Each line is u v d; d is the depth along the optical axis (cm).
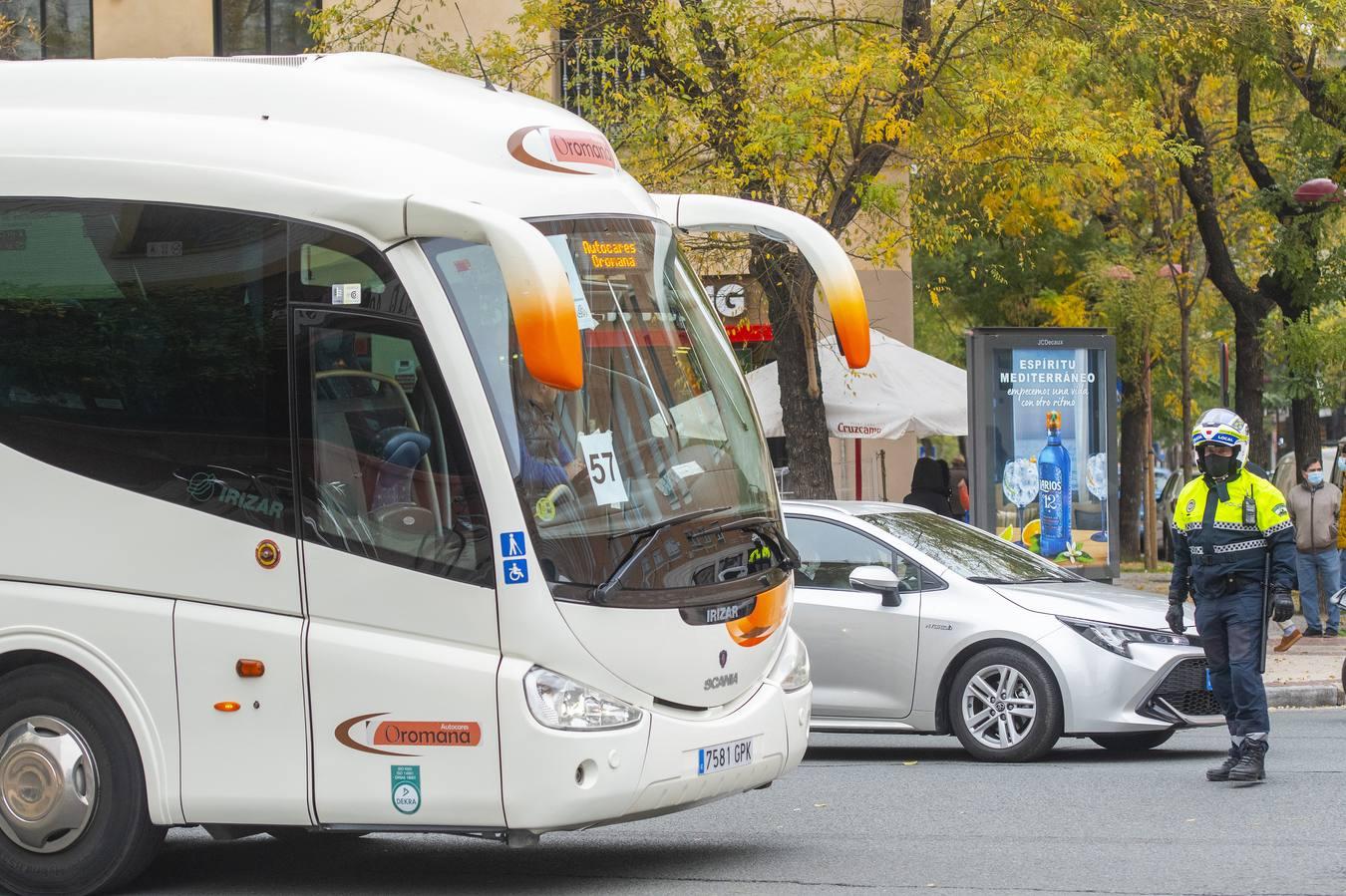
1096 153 2816
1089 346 3194
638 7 2908
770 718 1180
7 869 1123
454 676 1036
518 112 1166
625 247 1165
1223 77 3928
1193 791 1525
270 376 1086
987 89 2772
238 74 1157
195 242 1110
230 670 1073
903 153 2902
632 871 1214
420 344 1055
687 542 1114
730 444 1193
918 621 1789
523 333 941
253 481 1083
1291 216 3816
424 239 1067
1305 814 1393
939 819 1412
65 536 1111
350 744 1055
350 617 1059
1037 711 1736
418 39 3662
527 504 1042
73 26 3859
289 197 1091
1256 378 4019
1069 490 3194
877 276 3916
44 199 1144
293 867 1264
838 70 2703
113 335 1120
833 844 1309
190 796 1080
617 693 1060
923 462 3369
